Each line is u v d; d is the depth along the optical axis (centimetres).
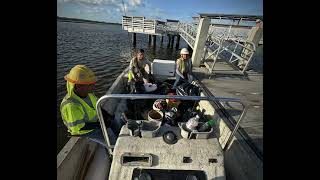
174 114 332
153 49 2941
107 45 3169
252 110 434
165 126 261
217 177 220
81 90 259
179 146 231
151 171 234
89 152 298
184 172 234
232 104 457
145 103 460
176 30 2584
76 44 3044
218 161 225
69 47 2712
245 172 271
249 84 638
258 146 297
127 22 2473
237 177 281
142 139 236
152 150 226
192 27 1459
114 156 224
